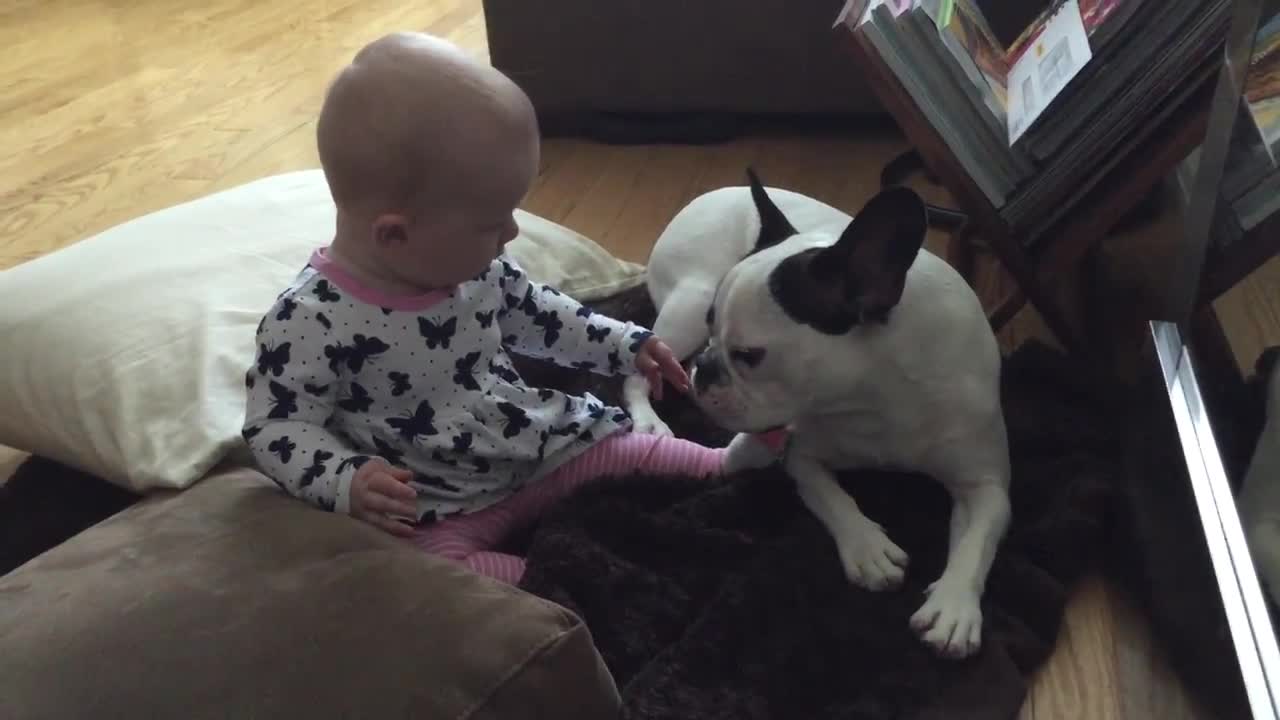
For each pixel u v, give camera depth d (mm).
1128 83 1335
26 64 2908
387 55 1027
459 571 946
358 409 1152
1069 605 1191
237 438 1194
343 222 1091
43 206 2141
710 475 1329
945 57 1404
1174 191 1729
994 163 1454
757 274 1089
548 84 2350
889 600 1130
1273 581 977
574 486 1271
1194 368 1206
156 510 1077
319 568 944
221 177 2252
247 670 850
